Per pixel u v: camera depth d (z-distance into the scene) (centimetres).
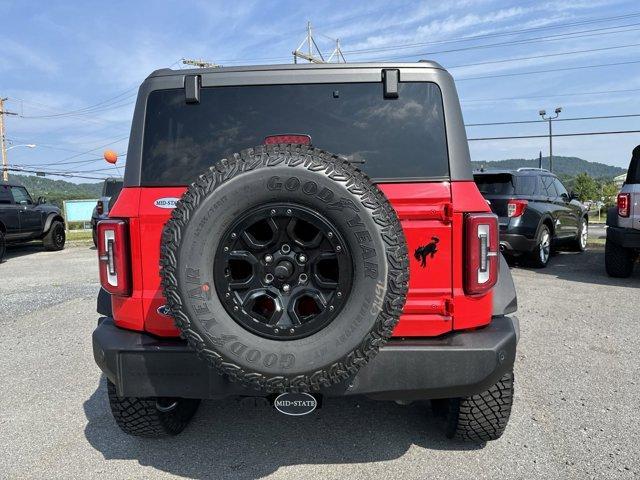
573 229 1083
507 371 247
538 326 538
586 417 329
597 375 400
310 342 209
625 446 293
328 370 210
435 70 260
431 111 257
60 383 407
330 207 207
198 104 264
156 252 250
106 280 250
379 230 207
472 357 232
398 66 260
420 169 254
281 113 263
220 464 284
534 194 903
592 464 275
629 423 320
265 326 211
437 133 255
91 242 1802
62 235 1516
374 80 260
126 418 288
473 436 288
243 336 210
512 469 272
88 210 2658
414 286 245
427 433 316
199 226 208
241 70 263
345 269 210
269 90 264
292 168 206
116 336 251
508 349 241
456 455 288
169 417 302
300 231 227
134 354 240
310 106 262
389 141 257
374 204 209
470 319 246
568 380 390
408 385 232
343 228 208
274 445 304
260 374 210
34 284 864
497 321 259
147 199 252
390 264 208
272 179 207
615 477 262
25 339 527
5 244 1223
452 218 243
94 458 292
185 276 209
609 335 504
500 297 265
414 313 245
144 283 251
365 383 232
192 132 263
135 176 258
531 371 410
